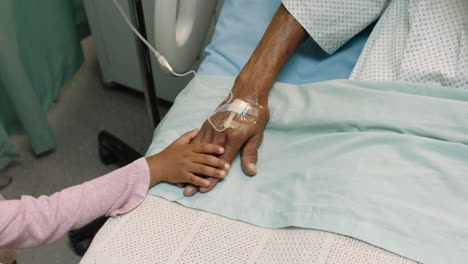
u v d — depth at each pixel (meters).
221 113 0.81
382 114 0.78
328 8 0.88
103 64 1.77
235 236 0.67
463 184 0.68
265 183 0.74
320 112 0.80
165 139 0.85
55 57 1.70
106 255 0.66
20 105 1.41
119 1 1.48
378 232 0.63
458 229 0.63
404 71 0.86
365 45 0.93
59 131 1.69
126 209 0.72
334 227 0.64
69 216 0.73
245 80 0.86
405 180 0.69
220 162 0.74
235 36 1.02
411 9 0.89
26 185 1.49
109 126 1.71
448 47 0.85
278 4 1.05
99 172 1.53
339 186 0.68
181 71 1.12
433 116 0.76
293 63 0.98
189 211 0.71
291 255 0.62
